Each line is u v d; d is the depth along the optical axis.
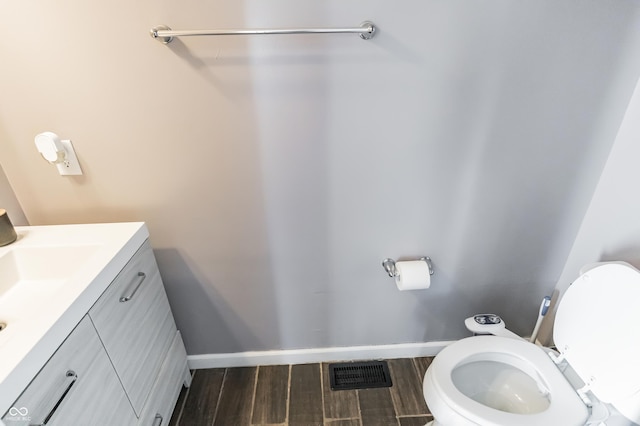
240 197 1.23
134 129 1.11
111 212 1.25
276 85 1.06
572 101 1.11
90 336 0.84
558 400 1.01
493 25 1.00
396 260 1.39
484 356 1.19
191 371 1.62
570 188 1.26
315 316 1.52
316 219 1.29
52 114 1.07
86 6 0.94
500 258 1.40
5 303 0.95
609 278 0.99
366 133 1.14
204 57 1.02
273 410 1.43
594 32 1.02
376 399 1.47
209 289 1.43
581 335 1.04
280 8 0.97
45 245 1.02
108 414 0.92
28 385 0.65
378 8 0.98
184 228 1.29
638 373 0.87
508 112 1.12
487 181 1.24
